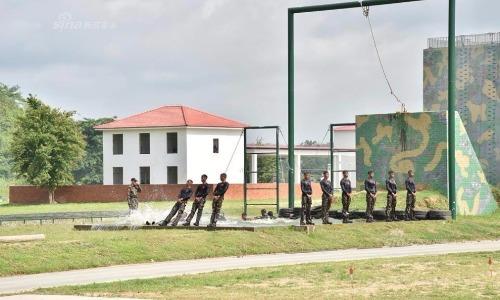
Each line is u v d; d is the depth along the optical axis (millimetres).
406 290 22562
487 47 58094
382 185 53125
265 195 83125
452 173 45594
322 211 40125
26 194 88125
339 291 22344
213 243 32812
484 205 52094
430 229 40500
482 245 36969
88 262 28391
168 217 37906
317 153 97250
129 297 20938
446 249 34844
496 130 57719
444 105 59125
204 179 37469
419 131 51781
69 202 86438
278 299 20844
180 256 30766
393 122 52656
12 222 46312
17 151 88250
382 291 22391
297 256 31766
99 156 136500
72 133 88750
